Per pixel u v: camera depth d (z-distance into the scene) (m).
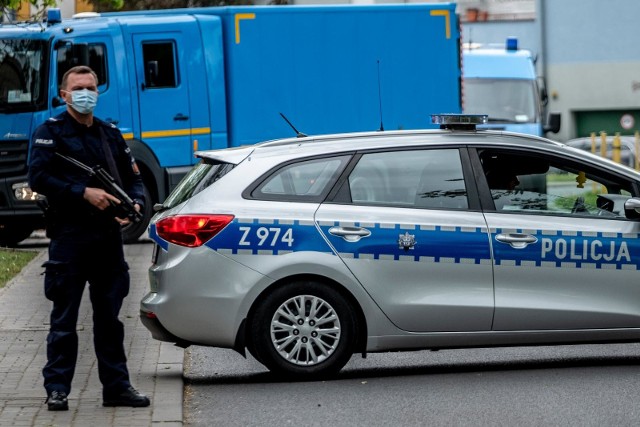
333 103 41.03
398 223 18.48
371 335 18.44
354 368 19.70
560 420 15.59
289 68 40.59
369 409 16.44
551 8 102.38
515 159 19.03
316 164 18.69
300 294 18.30
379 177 18.73
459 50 42.12
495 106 52.59
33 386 17.56
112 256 15.74
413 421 15.66
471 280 18.56
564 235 18.80
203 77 39.47
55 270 15.51
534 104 52.78
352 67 41.19
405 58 41.62
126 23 38.44
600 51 101.75
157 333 18.52
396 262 18.42
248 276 18.17
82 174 15.38
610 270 18.83
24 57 37.50
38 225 40.03
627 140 68.62
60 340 15.73
